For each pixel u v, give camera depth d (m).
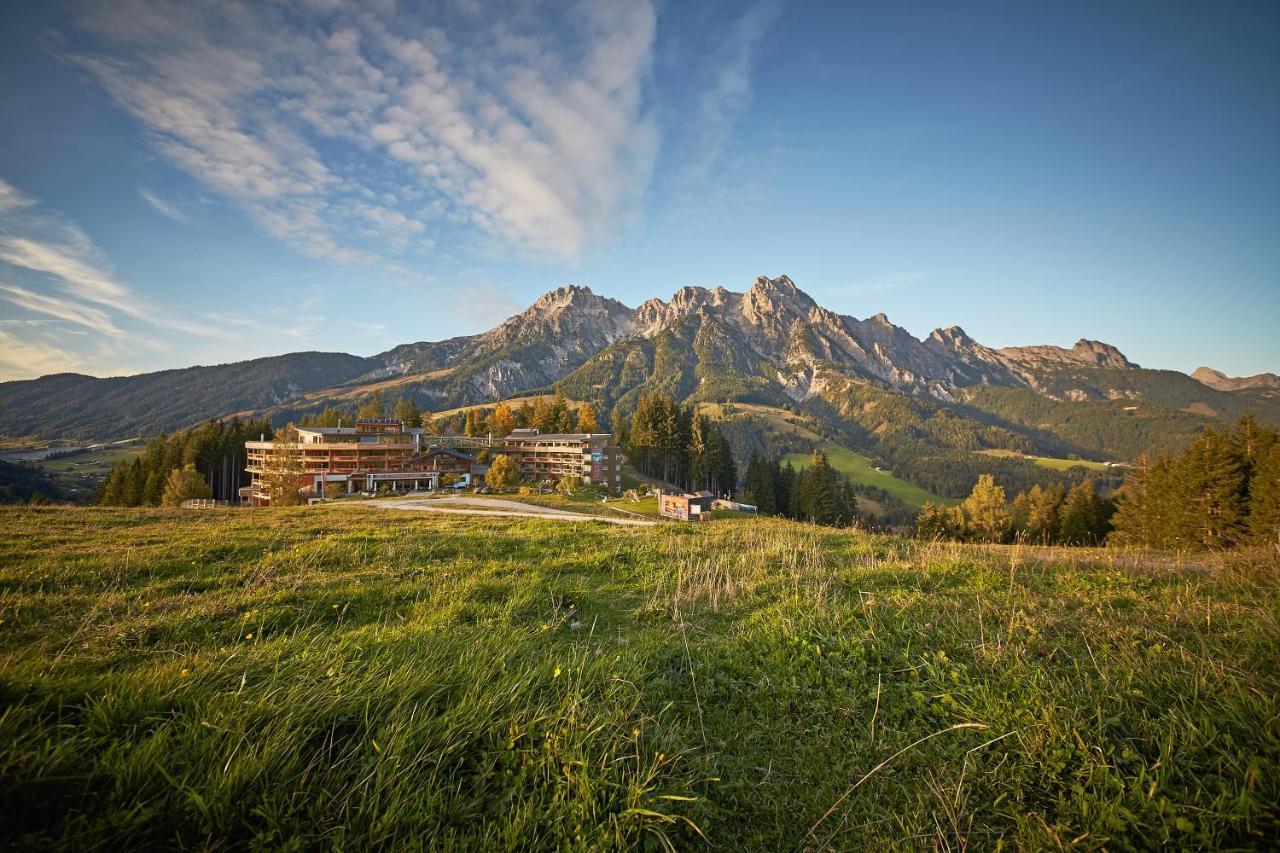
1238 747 3.25
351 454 75.56
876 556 12.12
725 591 8.72
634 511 55.59
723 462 93.19
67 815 2.43
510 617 6.98
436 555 11.65
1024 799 3.28
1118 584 8.10
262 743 3.08
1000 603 7.06
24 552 10.62
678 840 3.01
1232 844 2.68
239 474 84.94
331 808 2.83
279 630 6.45
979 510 65.69
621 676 4.66
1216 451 37.34
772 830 3.25
